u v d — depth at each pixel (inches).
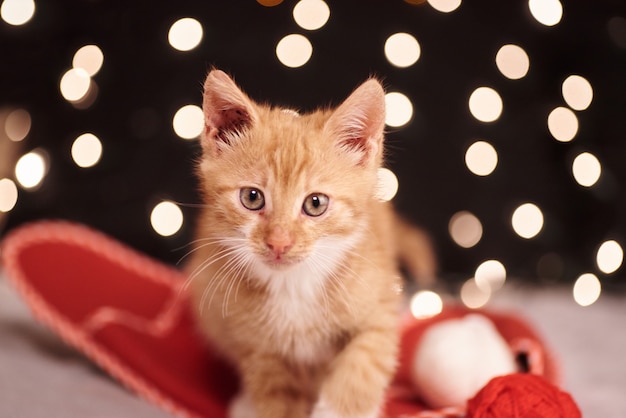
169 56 29.2
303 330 16.2
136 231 30.3
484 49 30.4
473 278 30.6
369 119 16.1
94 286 20.1
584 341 23.8
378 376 15.7
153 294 20.6
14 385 17.7
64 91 26.7
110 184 30.2
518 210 28.6
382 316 16.2
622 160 28.9
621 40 28.9
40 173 27.6
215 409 17.3
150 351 18.4
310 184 15.8
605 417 17.8
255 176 15.8
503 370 17.3
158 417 16.8
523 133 31.1
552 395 14.9
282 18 29.6
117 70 29.3
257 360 16.5
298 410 16.4
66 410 16.6
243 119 16.4
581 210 31.1
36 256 20.1
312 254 15.7
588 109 29.1
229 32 29.4
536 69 30.7
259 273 16.0
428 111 30.6
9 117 28.7
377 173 16.6
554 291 30.4
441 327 18.2
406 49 26.4
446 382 17.1
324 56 29.9
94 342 18.7
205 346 18.7
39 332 21.7
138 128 29.8
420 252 23.2
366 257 16.3
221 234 16.3
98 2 28.7
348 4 29.8
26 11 25.8
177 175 30.1
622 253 28.5
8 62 28.9
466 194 31.3
